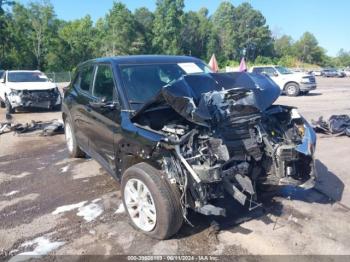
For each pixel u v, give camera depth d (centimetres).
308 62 13075
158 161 371
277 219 411
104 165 481
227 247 357
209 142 358
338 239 371
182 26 8988
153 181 352
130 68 475
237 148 396
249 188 369
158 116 409
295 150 411
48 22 6606
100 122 468
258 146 415
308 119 1097
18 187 536
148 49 8506
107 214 435
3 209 459
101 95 491
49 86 1311
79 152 651
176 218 352
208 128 374
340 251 350
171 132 371
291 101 1642
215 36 10144
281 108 460
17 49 6131
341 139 803
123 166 426
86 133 541
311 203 455
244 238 372
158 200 348
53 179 566
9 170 619
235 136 400
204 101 372
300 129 441
